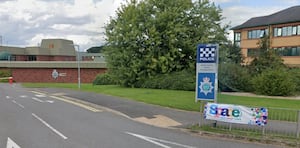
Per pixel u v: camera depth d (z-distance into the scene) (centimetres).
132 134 989
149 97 1969
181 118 1274
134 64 2872
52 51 7312
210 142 893
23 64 4881
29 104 1812
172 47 2836
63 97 2252
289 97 2200
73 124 1162
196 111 1441
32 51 7012
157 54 2895
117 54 2952
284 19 4306
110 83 3834
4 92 2766
